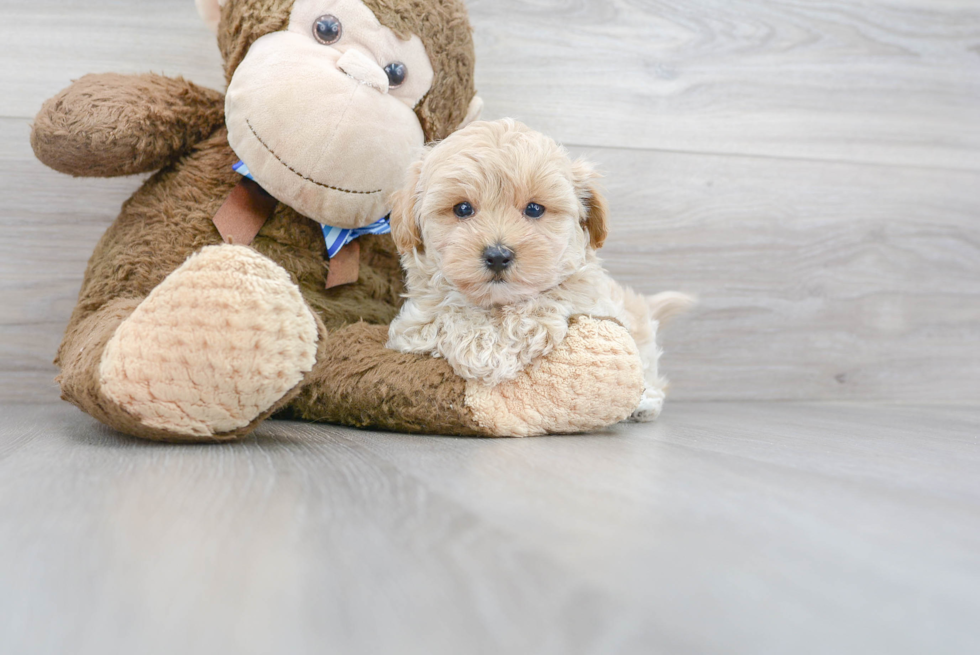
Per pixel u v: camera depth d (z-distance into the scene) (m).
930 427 1.45
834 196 2.00
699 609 0.43
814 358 2.01
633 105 1.84
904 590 0.47
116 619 0.41
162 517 0.60
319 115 1.18
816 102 1.96
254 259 0.91
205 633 0.40
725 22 1.89
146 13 1.59
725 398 1.97
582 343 1.13
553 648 0.38
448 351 1.14
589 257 1.26
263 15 1.24
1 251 1.56
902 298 2.06
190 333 0.90
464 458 0.89
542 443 1.05
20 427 1.18
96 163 1.27
